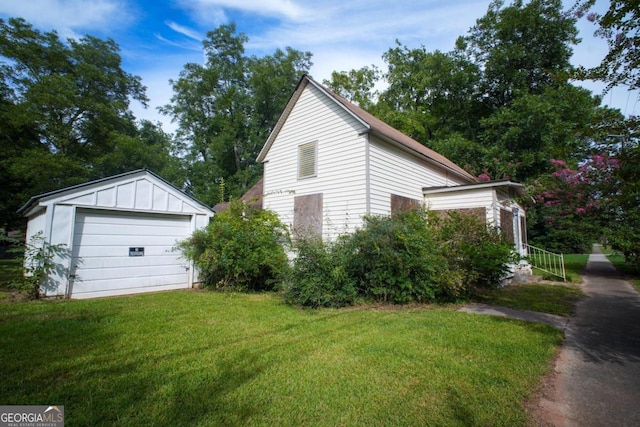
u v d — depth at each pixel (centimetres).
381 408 258
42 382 302
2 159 1791
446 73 2519
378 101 3036
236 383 300
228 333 457
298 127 1130
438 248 699
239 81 3334
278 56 3212
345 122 978
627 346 418
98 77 2539
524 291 861
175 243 916
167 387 292
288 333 457
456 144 2189
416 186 1110
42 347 394
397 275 666
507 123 2041
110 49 2742
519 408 260
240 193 2938
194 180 3194
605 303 700
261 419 242
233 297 762
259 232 886
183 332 462
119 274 805
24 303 648
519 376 317
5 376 314
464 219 771
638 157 296
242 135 3144
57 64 2280
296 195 1104
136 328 480
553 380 317
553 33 2089
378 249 654
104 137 2548
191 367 337
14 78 2108
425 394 280
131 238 833
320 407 259
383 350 386
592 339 447
